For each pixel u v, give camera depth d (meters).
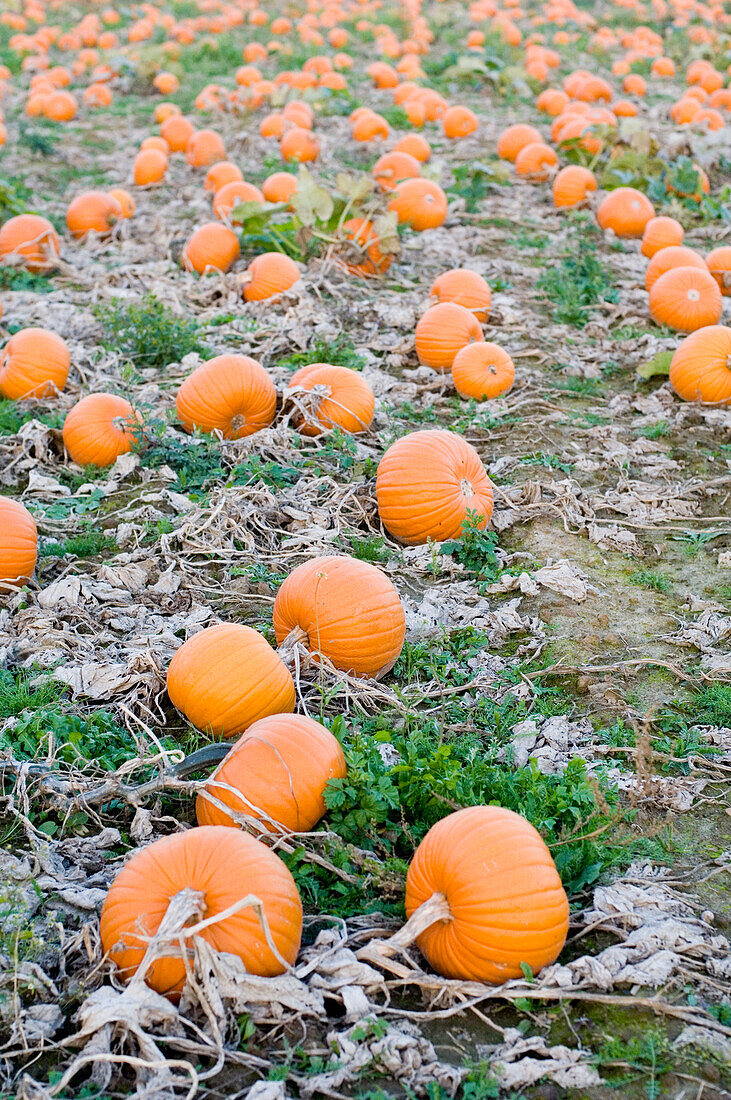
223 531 6.82
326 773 4.31
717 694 5.32
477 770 4.62
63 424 8.27
